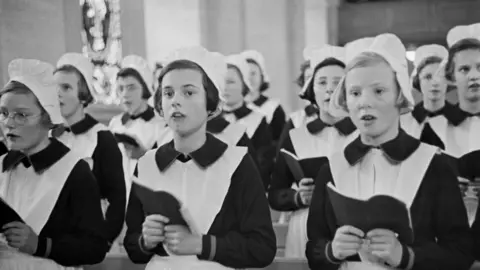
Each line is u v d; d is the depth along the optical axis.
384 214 1.43
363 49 1.58
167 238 1.51
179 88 1.60
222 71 1.66
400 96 1.54
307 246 1.63
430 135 1.79
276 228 2.07
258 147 2.13
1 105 1.76
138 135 1.99
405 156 1.54
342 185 1.58
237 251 1.51
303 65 2.12
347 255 1.47
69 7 2.13
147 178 1.65
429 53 1.88
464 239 1.49
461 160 1.74
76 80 1.98
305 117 2.06
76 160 1.78
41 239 1.70
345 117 1.88
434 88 1.83
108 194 1.96
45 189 1.75
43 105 1.75
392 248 1.42
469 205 1.70
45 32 2.13
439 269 1.45
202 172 1.60
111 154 1.97
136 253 1.61
